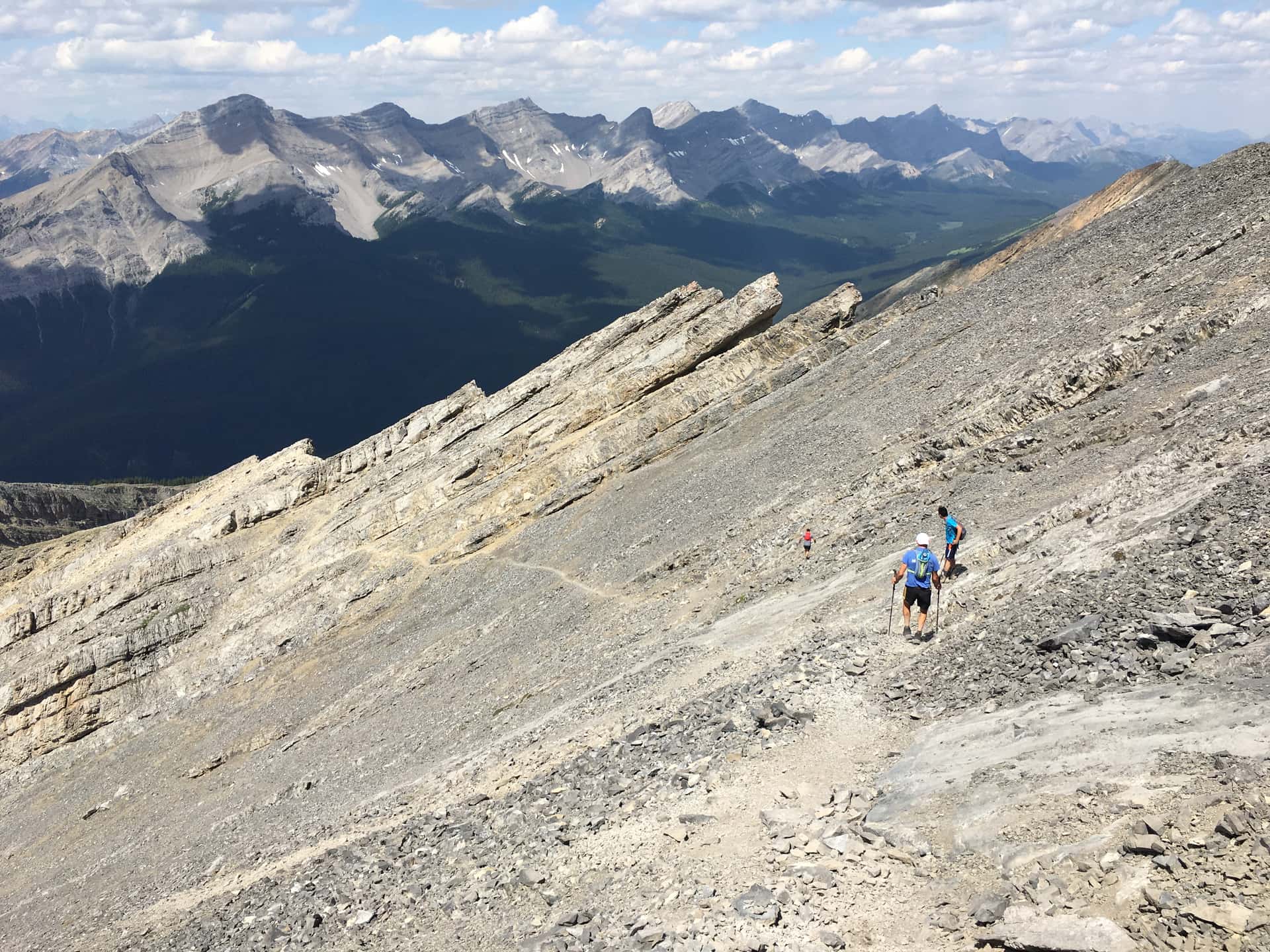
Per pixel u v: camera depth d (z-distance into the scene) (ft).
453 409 275.80
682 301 267.18
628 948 38.17
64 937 111.86
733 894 40.09
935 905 35.06
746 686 69.10
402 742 129.08
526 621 156.76
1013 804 39.09
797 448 161.48
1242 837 30.60
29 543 547.90
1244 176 154.51
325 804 117.60
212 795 163.12
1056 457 93.35
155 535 293.84
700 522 153.58
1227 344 94.73
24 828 192.13
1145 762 37.45
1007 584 66.39
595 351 263.90
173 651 232.94
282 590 234.99
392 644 191.01
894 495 111.04
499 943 44.16
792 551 113.50
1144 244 154.51
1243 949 26.50
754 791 51.26
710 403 225.97
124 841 162.20
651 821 51.72
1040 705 47.11
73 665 226.58
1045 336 138.82
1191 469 67.21
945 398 139.85
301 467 297.94
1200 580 50.65
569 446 233.55
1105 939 28.86
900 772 47.60
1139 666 45.83
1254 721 36.42
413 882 56.85
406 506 238.89
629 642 114.32
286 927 58.18
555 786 65.36
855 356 200.75
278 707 190.39
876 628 70.74
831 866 39.78
